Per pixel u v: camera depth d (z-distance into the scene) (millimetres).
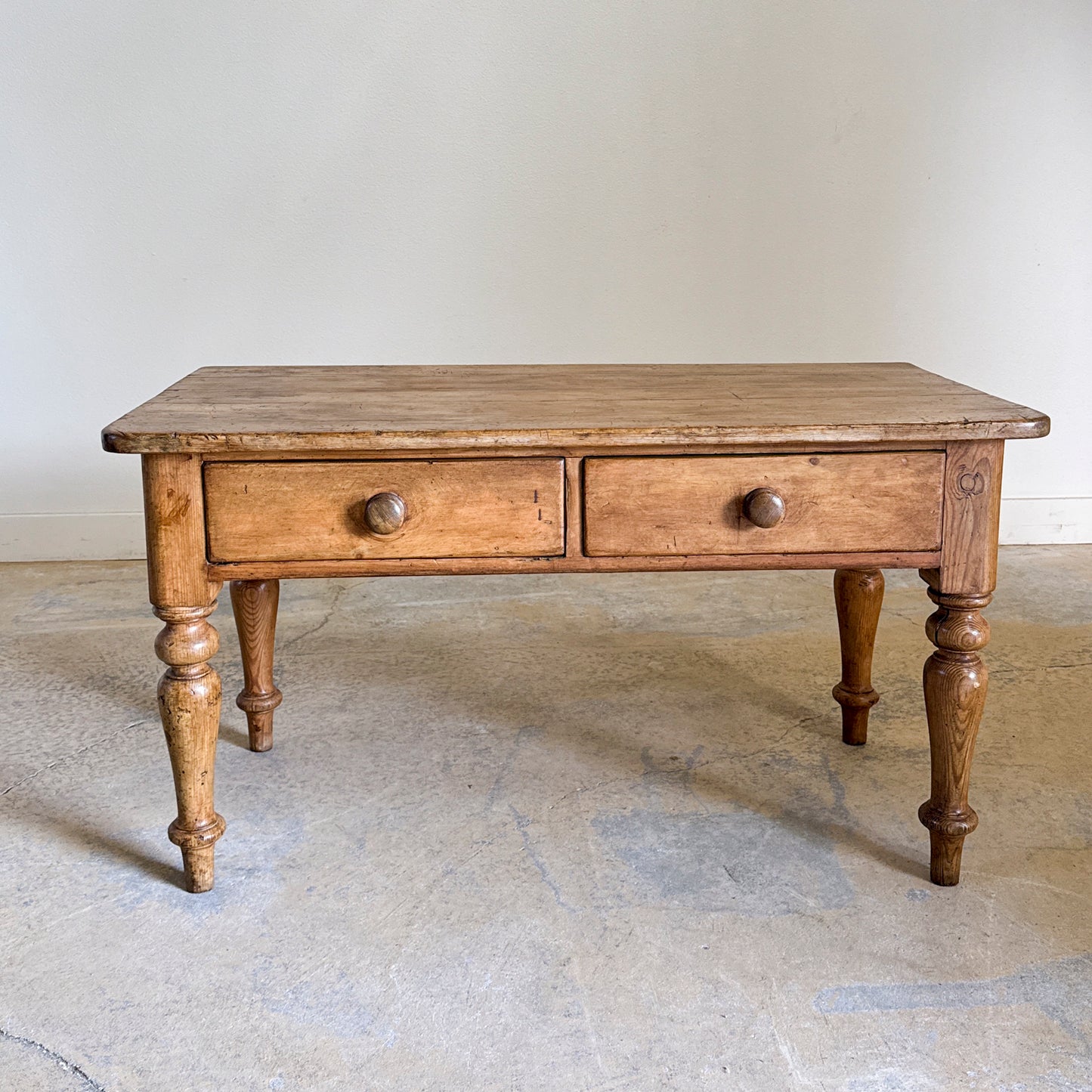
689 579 3662
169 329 3756
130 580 3648
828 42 3672
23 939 1786
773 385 2135
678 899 1887
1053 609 3318
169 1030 1589
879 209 3811
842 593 2361
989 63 3701
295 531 1753
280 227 3705
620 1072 1508
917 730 2531
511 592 3527
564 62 3643
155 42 3535
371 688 2775
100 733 2527
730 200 3779
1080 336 3932
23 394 3758
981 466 1790
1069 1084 1482
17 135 3562
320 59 3588
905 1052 1541
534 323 3842
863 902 1877
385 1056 1537
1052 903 1872
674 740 2484
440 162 3691
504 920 1835
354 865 1996
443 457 1744
